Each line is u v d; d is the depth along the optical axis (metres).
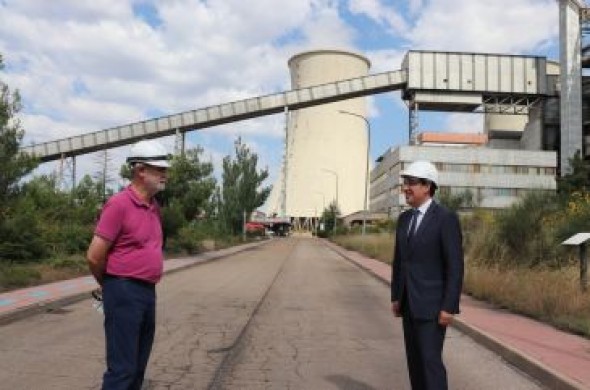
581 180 70.88
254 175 66.62
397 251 6.00
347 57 105.25
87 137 88.00
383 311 15.99
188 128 89.69
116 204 5.15
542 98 96.94
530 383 8.55
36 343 10.63
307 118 119.88
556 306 13.26
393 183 106.12
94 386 7.81
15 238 22.38
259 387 8.05
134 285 5.18
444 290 5.70
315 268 32.59
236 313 14.83
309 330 12.64
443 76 93.38
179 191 40.75
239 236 67.06
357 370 9.16
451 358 10.24
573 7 90.31
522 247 20.05
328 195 118.06
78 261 23.78
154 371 8.76
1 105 19.73
